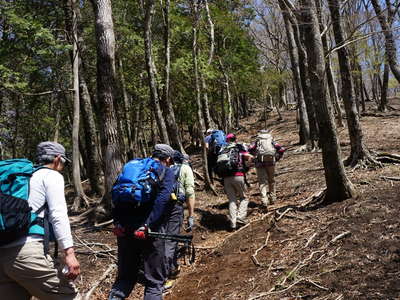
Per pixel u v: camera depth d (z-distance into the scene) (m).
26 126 20.91
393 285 3.55
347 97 8.33
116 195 3.74
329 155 6.30
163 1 13.46
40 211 3.03
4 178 2.95
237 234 6.38
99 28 8.01
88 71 15.38
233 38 23.00
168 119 10.42
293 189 8.73
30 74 14.29
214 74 14.45
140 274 4.10
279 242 5.46
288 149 15.23
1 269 2.92
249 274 4.77
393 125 15.53
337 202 6.27
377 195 5.98
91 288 5.07
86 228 7.86
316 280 4.03
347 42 7.12
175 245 5.10
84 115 13.41
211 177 9.89
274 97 39.81
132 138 19.08
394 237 4.44
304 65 13.75
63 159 3.41
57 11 13.56
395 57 11.08
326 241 4.89
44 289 2.98
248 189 9.86
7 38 11.25
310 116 13.74
